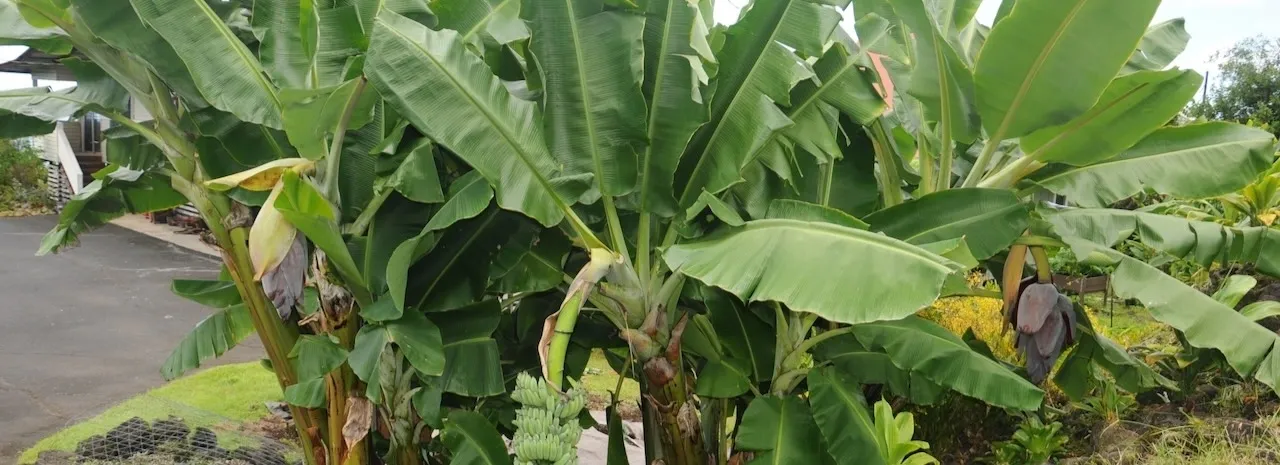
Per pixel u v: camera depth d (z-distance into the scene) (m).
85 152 22.59
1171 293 3.70
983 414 5.37
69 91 3.94
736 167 3.32
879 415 3.34
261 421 7.14
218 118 3.52
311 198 2.87
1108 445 4.68
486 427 3.66
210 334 4.57
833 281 2.67
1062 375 4.74
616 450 4.02
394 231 3.60
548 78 3.17
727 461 4.15
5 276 14.19
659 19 3.22
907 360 3.41
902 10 3.37
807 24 3.33
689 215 3.20
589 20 3.09
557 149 3.20
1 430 6.86
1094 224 3.95
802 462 3.35
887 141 4.07
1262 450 3.88
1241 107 15.54
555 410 2.59
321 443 4.04
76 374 8.65
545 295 4.55
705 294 4.19
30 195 23.70
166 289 13.53
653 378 3.60
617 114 3.12
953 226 3.45
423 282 3.64
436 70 2.84
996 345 5.34
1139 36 2.86
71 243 4.66
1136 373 4.66
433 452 4.16
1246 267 6.12
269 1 3.08
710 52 3.05
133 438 6.06
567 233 3.63
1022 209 3.39
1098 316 7.66
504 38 3.28
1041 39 3.02
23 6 3.32
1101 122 3.39
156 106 3.69
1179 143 3.87
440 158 3.91
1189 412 4.96
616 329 4.48
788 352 3.82
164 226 21.05
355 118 3.23
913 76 3.57
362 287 3.50
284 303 3.17
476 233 3.68
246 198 3.57
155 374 8.77
